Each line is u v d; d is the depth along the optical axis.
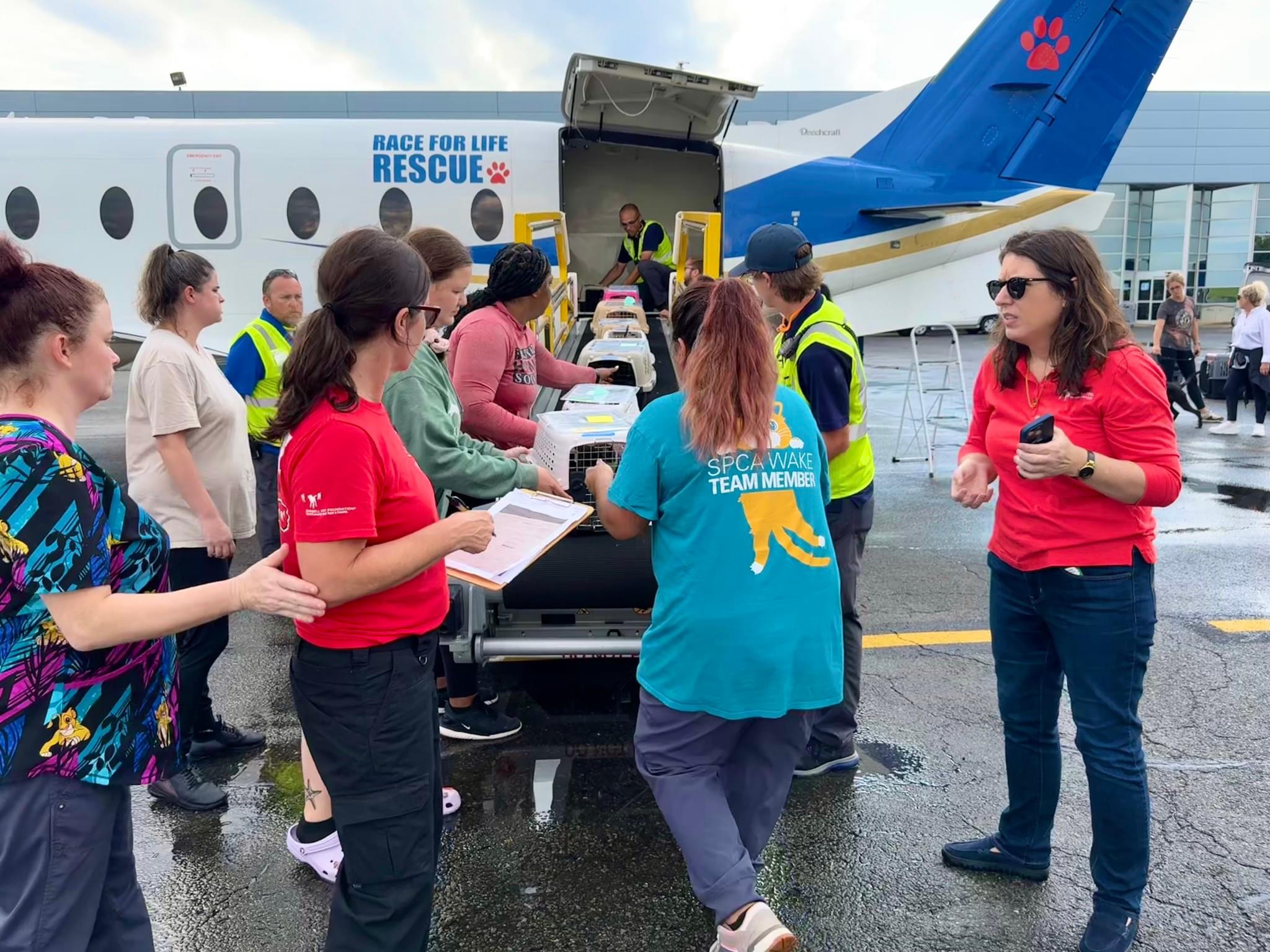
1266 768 3.18
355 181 10.30
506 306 3.30
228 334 10.52
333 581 1.61
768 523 1.92
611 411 3.24
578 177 11.34
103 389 1.61
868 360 19.75
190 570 2.99
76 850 1.53
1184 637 4.41
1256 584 5.16
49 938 1.51
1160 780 3.10
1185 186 33.38
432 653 1.86
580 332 7.30
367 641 1.73
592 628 3.23
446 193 10.38
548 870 2.63
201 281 2.97
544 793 3.06
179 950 2.31
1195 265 34.91
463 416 3.20
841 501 2.96
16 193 10.34
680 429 1.92
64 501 1.42
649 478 1.94
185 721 2.95
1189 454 9.02
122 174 10.23
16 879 1.50
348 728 1.74
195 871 2.65
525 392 3.46
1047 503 2.21
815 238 11.07
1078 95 10.91
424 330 1.77
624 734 3.46
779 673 1.90
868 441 3.03
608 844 2.76
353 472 1.61
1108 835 2.25
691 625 1.91
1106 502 2.15
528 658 3.20
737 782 2.08
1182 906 2.44
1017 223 11.34
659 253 10.35
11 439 1.40
